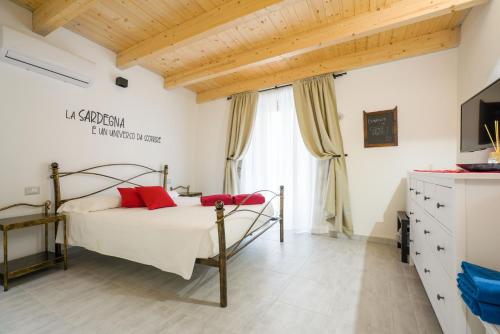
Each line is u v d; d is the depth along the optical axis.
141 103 3.69
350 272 2.27
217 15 2.35
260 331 1.45
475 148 1.85
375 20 2.31
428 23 2.63
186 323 1.52
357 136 3.34
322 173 3.54
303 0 2.09
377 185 3.21
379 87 3.21
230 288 1.97
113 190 3.26
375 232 3.22
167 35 2.75
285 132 3.90
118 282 2.09
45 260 2.27
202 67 3.60
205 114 4.77
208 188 4.71
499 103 1.55
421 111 2.98
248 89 4.11
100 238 2.21
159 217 2.12
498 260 1.03
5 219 2.15
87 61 2.80
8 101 2.31
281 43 2.86
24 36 2.24
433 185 1.49
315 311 1.65
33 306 1.72
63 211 2.52
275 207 3.92
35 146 2.50
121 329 1.47
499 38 1.82
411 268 2.36
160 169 4.03
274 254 2.76
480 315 0.85
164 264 1.84
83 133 2.93
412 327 1.48
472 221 1.06
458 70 2.76
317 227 3.54
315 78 3.55
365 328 1.47
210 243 1.73
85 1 2.07
